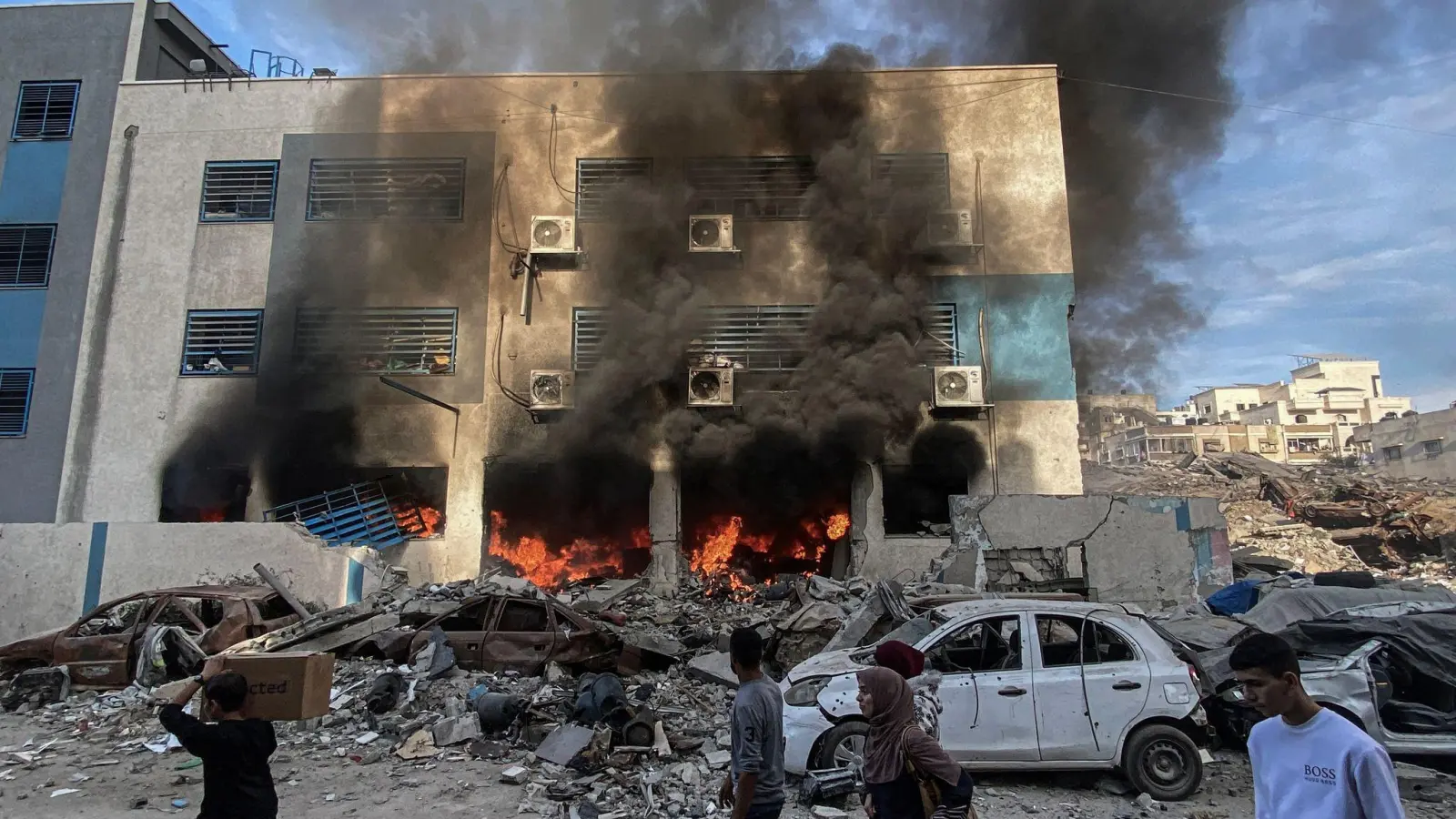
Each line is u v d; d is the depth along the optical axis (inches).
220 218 647.1
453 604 399.9
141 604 418.6
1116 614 261.3
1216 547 494.3
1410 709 269.6
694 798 233.0
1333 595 318.0
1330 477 1111.0
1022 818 227.6
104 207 650.2
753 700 145.6
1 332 636.7
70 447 611.2
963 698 246.4
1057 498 502.6
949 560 499.8
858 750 241.4
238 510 645.3
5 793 245.8
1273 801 95.6
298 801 236.2
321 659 193.5
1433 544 903.1
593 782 245.3
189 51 749.9
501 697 293.7
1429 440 1855.3
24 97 677.3
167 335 629.3
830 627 374.6
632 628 434.9
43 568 529.0
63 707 340.8
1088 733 243.3
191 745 143.3
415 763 269.6
